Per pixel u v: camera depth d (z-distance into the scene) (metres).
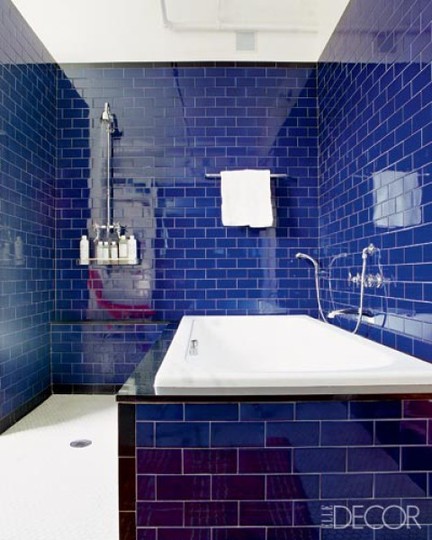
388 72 1.79
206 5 2.31
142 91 2.91
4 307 2.21
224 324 2.57
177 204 2.91
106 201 2.90
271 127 2.91
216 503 1.18
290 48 2.76
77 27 2.51
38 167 2.63
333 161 2.58
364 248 2.08
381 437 1.19
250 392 1.20
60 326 2.77
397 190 1.72
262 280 2.92
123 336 2.76
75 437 2.11
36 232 2.60
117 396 1.18
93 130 2.91
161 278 2.91
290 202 2.91
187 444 1.18
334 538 1.19
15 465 1.82
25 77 2.45
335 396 1.19
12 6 2.28
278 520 1.18
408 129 1.62
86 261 2.84
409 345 1.62
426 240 1.50
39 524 1.42
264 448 1.19
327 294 2.73
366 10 2.02
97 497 1.57
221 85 2.92
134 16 2.41
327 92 2.69
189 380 1.22
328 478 1.19
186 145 2.92
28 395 2.46
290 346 2.52
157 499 1.18
